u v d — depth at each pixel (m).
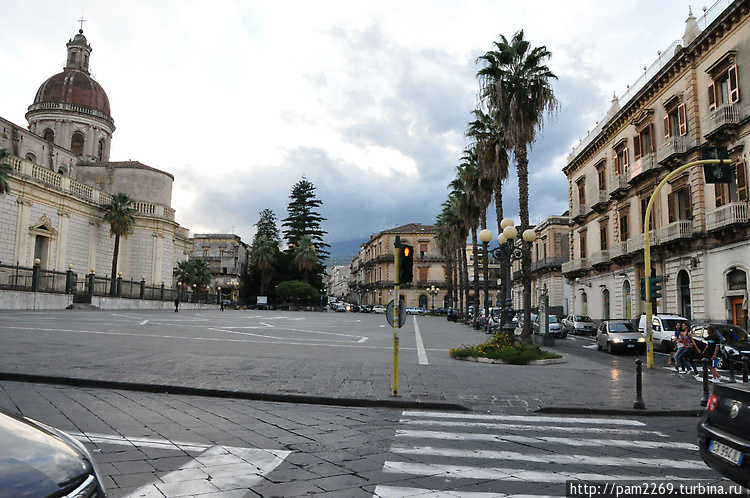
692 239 26.11
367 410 8.75
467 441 6.68
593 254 38.62
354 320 48.47
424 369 13.52
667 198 28.72
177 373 11.09
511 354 15.89
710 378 13.92
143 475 4.92
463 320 52.44
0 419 3.10
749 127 22.38
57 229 47.44
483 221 36.25
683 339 15.41
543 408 9.06
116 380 9.92
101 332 20.25
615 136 35.94
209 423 7.18
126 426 6.77
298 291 81.19
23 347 14.02
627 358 20.69
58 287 42.12
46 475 2.54
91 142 61.28
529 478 5.16
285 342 20.38
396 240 10.03
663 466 5.71
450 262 63.25
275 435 6.68
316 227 94.62
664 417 8.98
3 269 37.59
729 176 14.29
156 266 58.75
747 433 4.51
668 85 28.70
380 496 4.55
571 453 6.21
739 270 23.25
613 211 36.16
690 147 26.14
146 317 34.22
